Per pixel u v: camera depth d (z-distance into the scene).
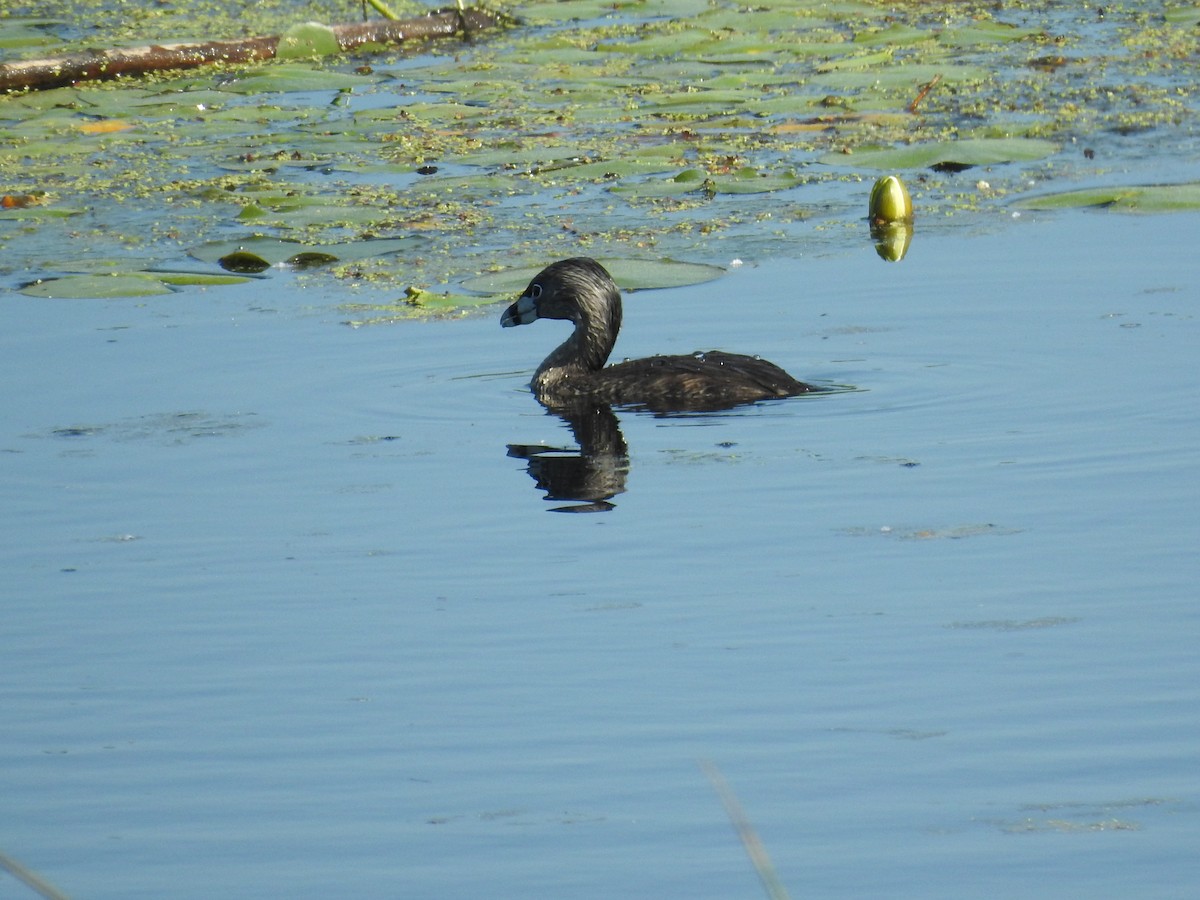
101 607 11.02
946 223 20.30
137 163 24.61
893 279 18.06
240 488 13.02
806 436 13.79
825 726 9.09
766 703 9.36
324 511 12.52
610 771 8.73
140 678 10.02
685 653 10.03
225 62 30.48
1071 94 26.69
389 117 26.70
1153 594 10.60
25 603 11.11
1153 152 23.19
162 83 29.53
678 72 29.30
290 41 30.89
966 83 27.78
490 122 26.41
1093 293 17.05
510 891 7.66
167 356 16.30
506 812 8.35
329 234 21.00
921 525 11.86
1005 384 14.70
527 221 21.31
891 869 7.71
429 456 13.70
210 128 26.39
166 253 20.23
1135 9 33.00
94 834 8.34
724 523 12.05
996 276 17.88
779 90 27.91
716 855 7.90
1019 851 7.82
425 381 15.62
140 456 13.71
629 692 9.58
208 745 9.19
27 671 10.16
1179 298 16.70
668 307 17.59
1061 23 32.19
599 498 12.62
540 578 11.24
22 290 18.77
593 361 15.67
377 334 16.91
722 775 8.61
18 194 22.97
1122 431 13.45
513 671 9.90
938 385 14.80
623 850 7.98
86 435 14.20
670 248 19.86
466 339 16.75
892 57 29.92
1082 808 8.16
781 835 8.05
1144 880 7.55
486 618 10.65
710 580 11.09
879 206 20.34
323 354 16.31
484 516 12.35
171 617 10.84
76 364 16.09
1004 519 11.91
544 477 13.12
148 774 8.90
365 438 14.15
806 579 11.04
